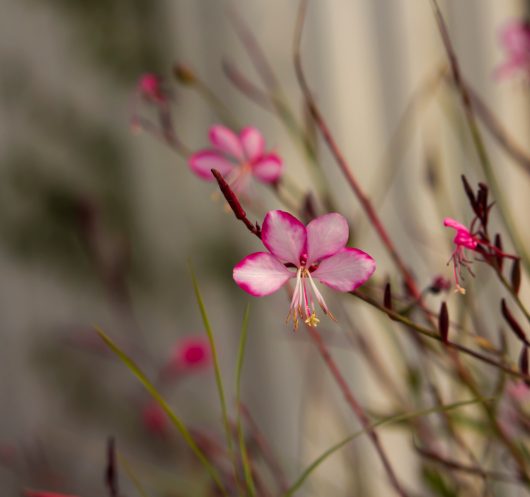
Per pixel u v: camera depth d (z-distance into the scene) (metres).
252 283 0.41
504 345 0.44
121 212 0.89
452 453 0.49
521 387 0.48
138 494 0.85
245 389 0.89
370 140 0.85
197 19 0.88
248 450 0.52
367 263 0.41
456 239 0.41
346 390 0.45
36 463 0.78
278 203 0.75
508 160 0.78
